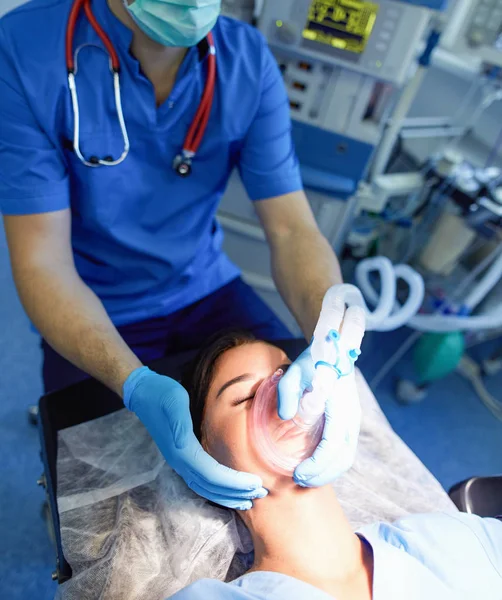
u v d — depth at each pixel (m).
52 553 1.37
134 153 1.00
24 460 1.54
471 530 0.85
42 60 0.87
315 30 1.30
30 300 0.92
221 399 0.86
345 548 0.80
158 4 0.79
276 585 0.72
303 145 1.53
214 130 1.04
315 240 1.08
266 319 1.25
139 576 0.78
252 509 0.82
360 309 0.83
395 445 1.06
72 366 1.07
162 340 1.18
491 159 1.83
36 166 0.90
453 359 1.78
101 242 1.08
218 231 1.30
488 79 1.65
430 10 1.21
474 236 1.67
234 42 1.03
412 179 1.81
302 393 0.78
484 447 1.87
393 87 1.39
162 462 0.93
